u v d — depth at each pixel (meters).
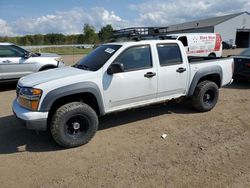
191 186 3.18
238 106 6.53
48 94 4.04
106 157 3.97
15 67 8.74
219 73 6.07
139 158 3.91
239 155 3.93
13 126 5.35
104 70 4.50
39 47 33.75
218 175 3.41
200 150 4.12
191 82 5.66
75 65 5.18
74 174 3.52
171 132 4.88
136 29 5.89
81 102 4.38
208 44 16.58
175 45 5.37
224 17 50.62
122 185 3.23
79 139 4.32
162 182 3.28
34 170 3.65
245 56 9.16
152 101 5.17
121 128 5.14
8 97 7.97
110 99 4.61
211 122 5.36
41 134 4.90
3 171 3.64
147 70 4.92
